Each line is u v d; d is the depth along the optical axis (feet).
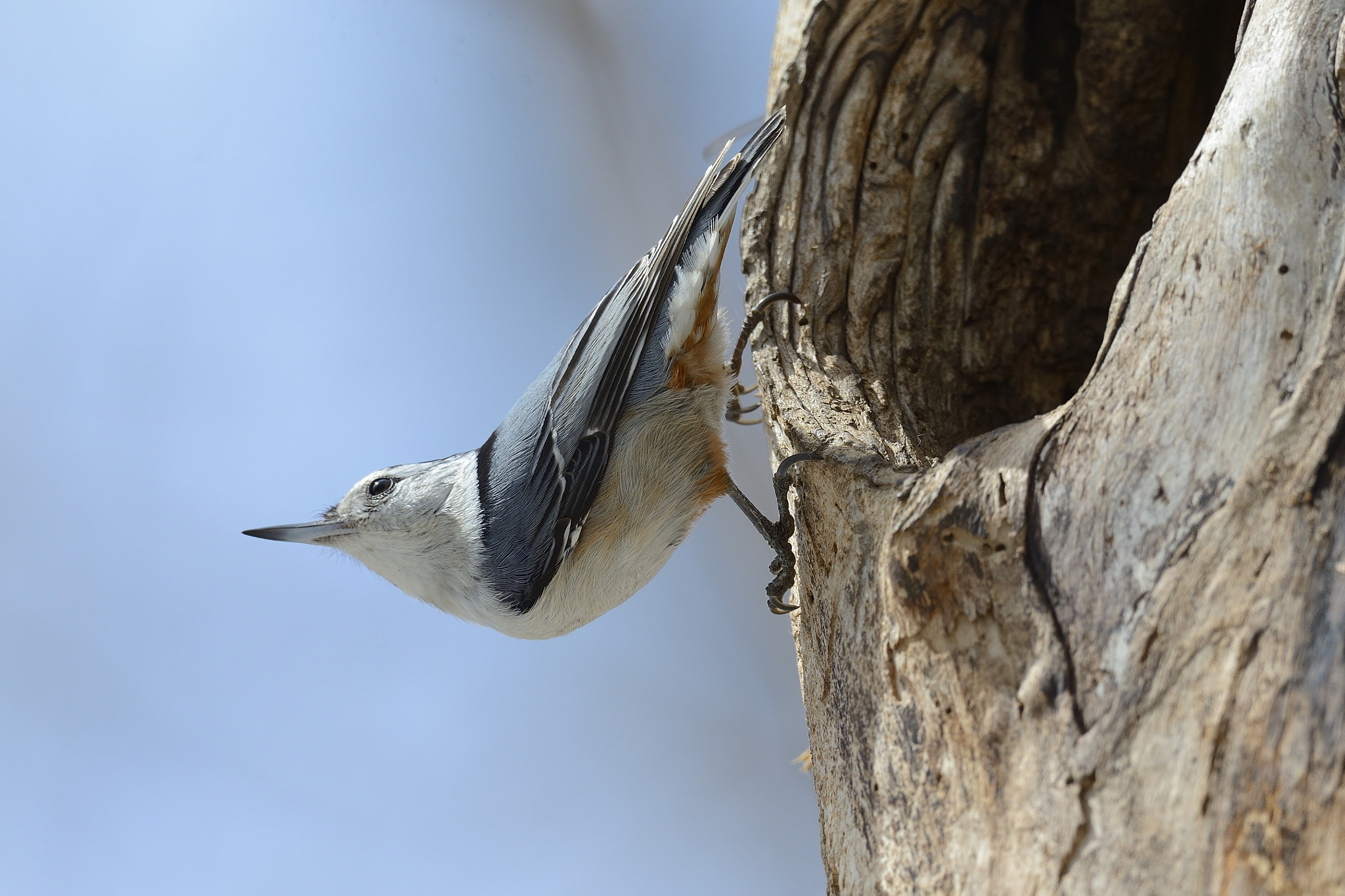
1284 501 12.30
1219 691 12.30
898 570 12.38
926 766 12.37
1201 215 12.38
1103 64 12.67
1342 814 11.30
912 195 12.67
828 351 12.63
